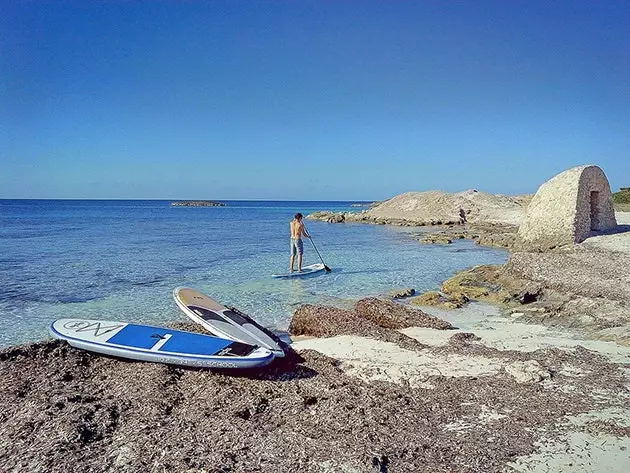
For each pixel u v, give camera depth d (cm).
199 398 695
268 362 792
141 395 691
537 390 717
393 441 570
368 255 2580
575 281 1463
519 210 5356
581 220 2347
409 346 951
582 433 586
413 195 6244
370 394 706
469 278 1705
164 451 533
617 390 715
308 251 2755
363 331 1053
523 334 1088
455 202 5616
